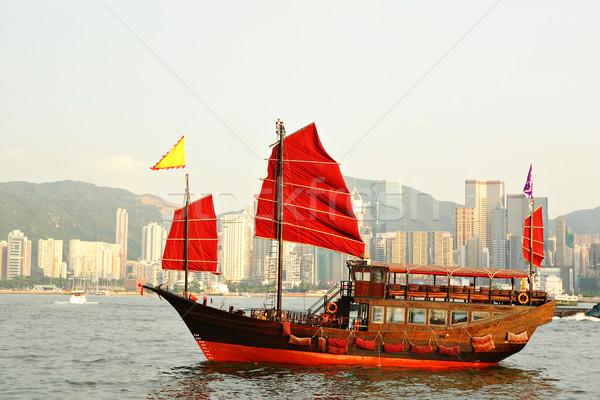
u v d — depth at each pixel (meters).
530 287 49.19
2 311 137.88
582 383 46.97
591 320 136.50
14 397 39.69
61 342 70.69
